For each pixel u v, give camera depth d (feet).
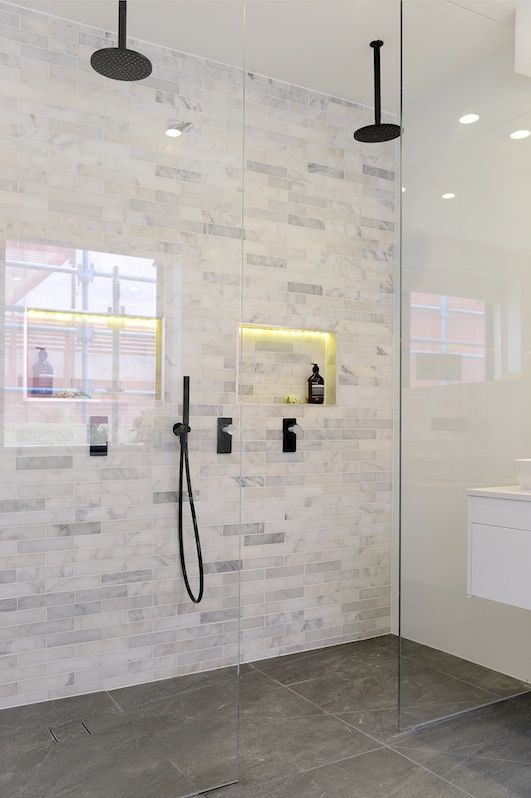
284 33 11.14
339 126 13.73
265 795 7.95
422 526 9.86
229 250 8.48
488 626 10.64
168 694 7.91
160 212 7.95
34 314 7.20
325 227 13.52
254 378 12.96
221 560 8.38
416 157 9.89
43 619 7.18
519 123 10.98
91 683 7.43
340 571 13.69
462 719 10.11
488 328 10.69
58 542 7.28
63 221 7.35
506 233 10.93
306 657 12.85
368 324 14.11
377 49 11.64
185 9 7.89
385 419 14.34
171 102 7.99
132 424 7.77
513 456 10.95
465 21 10.09
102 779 7.41
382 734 9.59
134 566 7.74
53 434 7.29
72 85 7.38
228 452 8.48
